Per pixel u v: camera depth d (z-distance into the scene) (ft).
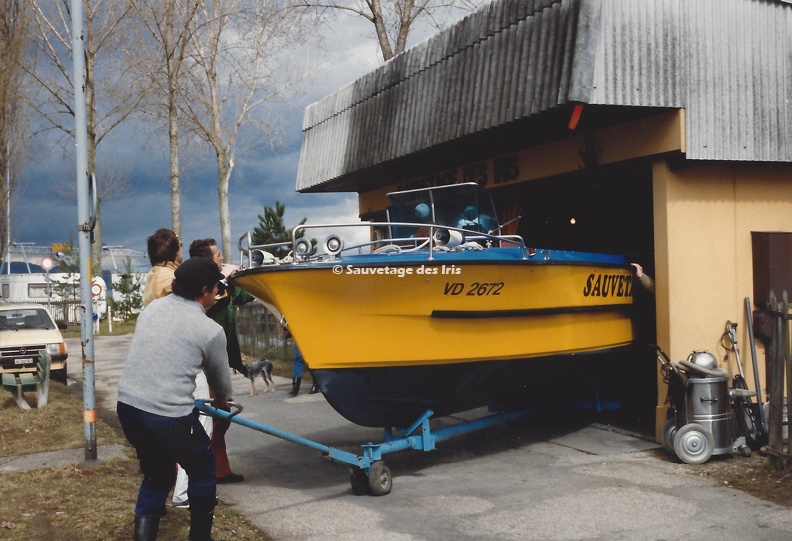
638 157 26.45
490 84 28.37
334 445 28.12
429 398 23.29
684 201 26.04
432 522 18.56
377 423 23.29
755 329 26.89
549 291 24.34
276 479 23.25
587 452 25.52
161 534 17.03
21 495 20.20
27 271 161.89
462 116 29.81
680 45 25.38
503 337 23.57
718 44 25.99
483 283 22.58
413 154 33.40
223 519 18.34
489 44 28.73
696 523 17.88
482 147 31.91
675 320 25.72
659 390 26.03
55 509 18.84
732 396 23.86
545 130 28.53
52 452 25.81
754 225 27.30
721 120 25.89
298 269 20.38
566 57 24.70
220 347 15.28
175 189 75.25
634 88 24.63
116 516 18.20
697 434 23.03
